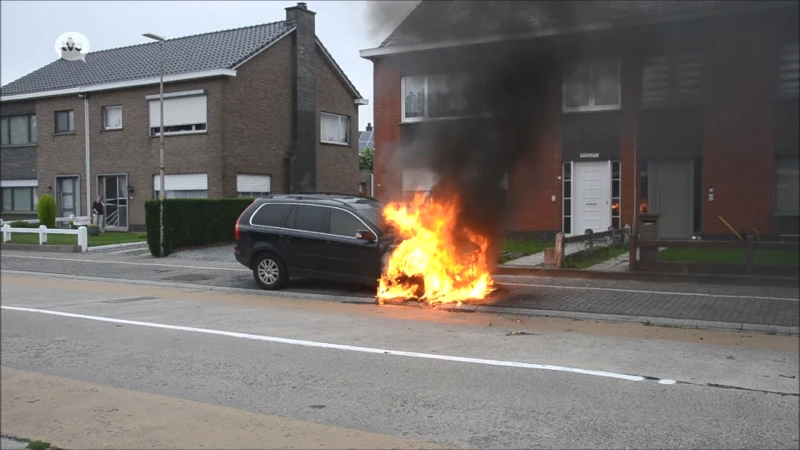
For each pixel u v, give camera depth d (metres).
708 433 4.17
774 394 4.93
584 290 9.91
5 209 26.06
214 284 11.30
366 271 9.71
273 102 23.03
